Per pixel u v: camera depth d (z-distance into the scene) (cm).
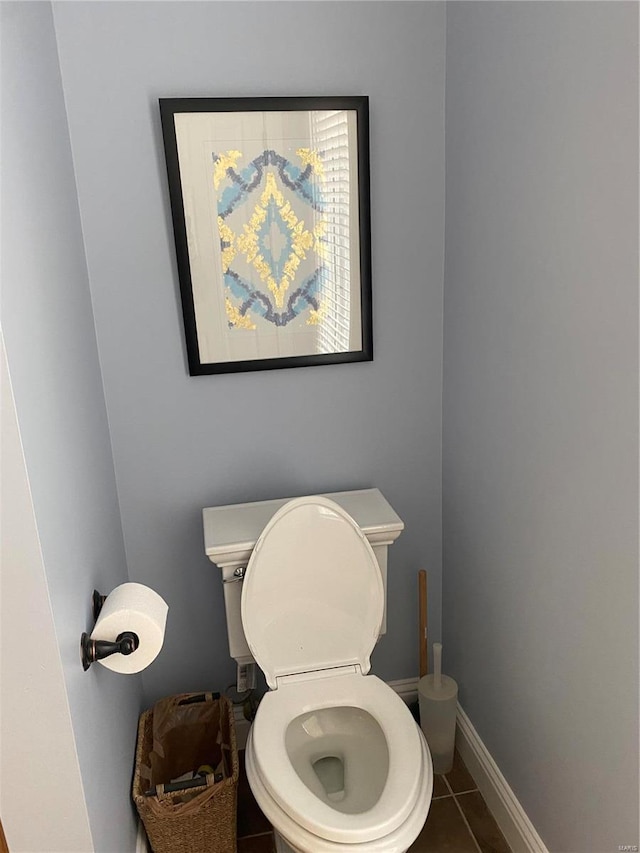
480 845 178
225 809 167
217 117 166
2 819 109
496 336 161
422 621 201
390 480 204
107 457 175
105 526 161
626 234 112
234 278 178
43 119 133
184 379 183
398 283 188
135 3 158
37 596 98
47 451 108
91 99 161
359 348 189
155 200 170
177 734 194
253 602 171
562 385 135
